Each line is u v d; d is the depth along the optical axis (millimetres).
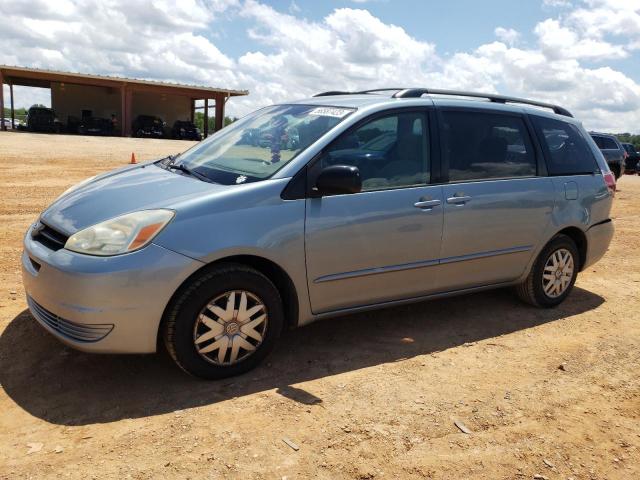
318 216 3812
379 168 4168
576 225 5277
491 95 5051
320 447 3043
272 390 3611
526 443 3205
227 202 3551
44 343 4039
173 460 2865
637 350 4551
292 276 3781
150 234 3330
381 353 4262
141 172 4410
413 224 4227
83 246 3336
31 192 11023
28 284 3609
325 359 4105
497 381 3908
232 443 3029
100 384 3566
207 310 3533
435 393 3691
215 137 4836
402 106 4336
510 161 4879
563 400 3695
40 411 3242
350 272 4035
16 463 2783
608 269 7086
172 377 3699
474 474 2914
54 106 41562
